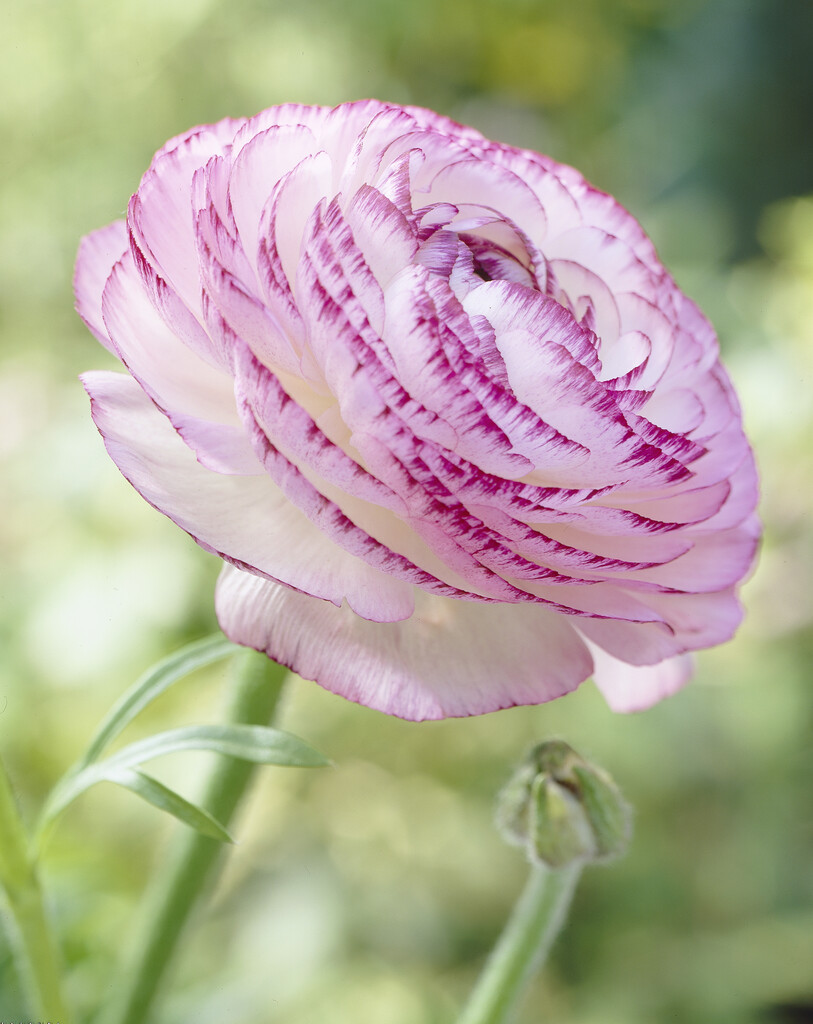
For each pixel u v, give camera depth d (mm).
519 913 406
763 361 768
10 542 750
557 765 398
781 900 796
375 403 347
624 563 361
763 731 779
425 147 379
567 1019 752
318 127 382
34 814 638
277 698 386
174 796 369
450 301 355
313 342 354
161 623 732
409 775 818
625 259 393
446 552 356
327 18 1152
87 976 455
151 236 367
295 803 779
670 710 788
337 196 364
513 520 354
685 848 805
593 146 1424
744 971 770
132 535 752
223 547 353
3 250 996
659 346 385
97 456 770
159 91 1078
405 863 777
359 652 358
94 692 707
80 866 486
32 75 1050
